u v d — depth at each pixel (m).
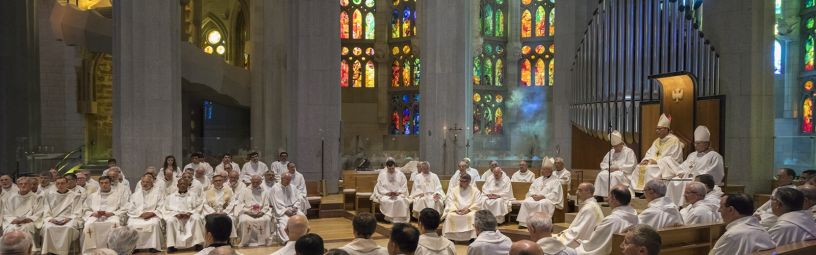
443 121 19.22
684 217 8.20
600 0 15.55
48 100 24.89
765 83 12.35
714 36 12.82
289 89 19.77
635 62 14.14
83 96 25.52
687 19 12.88
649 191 7.76
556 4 18.47
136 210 11.90
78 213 11.73
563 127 18.19
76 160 23.17
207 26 30.50
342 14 29.45
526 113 28.97
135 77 16.41
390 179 14.80
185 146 20.20
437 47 19.42
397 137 29.11
